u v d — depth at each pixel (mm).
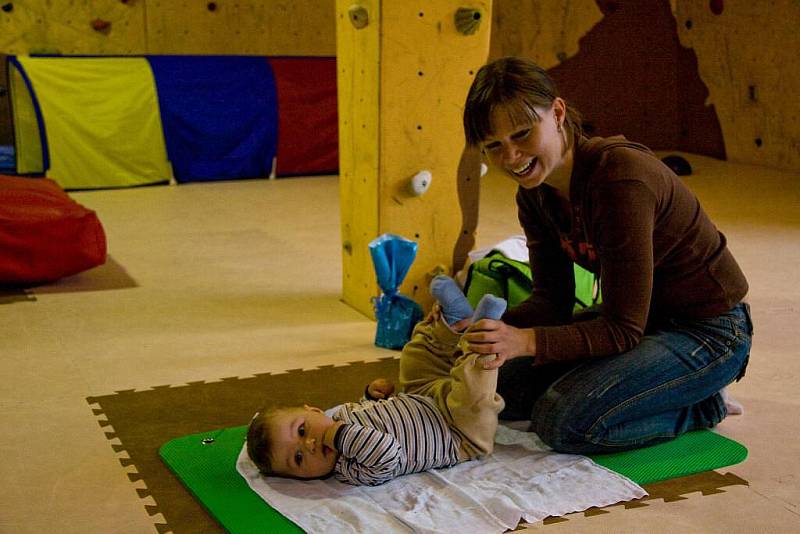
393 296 3168
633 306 2088
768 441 2377
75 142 6430
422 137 3391
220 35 8172
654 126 8062
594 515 2000
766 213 5367
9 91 6457
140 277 4113
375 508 2000
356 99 3465
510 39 8219
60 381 2855
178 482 2193
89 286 3959
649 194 2037
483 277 3195
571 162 2094
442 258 3543
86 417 2578
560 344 2104
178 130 6715
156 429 2496
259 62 7078
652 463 2229
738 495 2094
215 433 2438
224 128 6832
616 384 2184
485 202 5926
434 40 3312
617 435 2229
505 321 2428
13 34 7520
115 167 6562
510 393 2432
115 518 2029
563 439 2213
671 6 7832
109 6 7754
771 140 7094
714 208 5543
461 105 3416
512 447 2318
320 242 4828
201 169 6828
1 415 2590
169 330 3365
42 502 2104
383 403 2207
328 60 7262
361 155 3473
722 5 7312
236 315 3559
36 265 3857
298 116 7016
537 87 1946
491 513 1971
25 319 3492
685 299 2232
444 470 2191
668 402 2238
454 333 2354
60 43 7672
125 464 2289
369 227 3473
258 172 7023
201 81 6789
